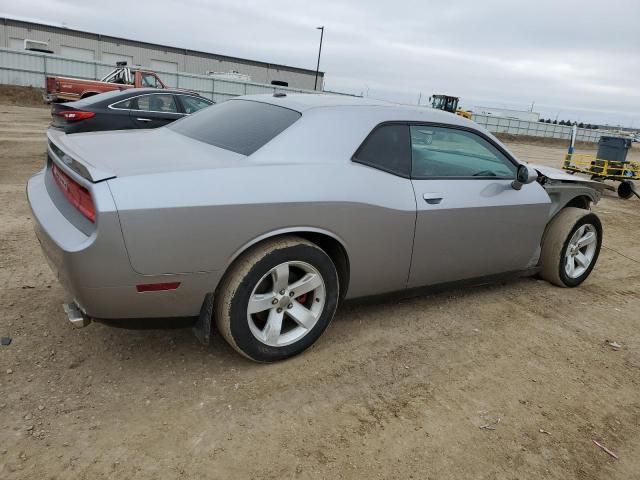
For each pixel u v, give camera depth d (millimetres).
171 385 2832
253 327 2949
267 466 2316
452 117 3877
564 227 4566
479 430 2699
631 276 5543
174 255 2572
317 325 3184
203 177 2662
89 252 2406
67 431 2420
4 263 4270
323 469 2328
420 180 3523
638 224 8766
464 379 3160
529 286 4824
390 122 3463
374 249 3305
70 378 2818
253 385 2893
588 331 3998
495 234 3984
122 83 17297
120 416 2557
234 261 2838
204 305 2793
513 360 3445
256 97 3879
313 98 3631
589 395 3123
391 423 2682
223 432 2506
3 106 23594
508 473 2420
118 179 2469
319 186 2982
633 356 3670
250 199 2729
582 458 2574
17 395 2635
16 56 30219
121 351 3117
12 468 2178
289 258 2918
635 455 2637
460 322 3922
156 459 2303
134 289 2553
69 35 50719
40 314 3461
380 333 3623
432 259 3656
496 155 4090
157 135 3605
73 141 3137
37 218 2793
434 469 2395
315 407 2754
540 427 2773
